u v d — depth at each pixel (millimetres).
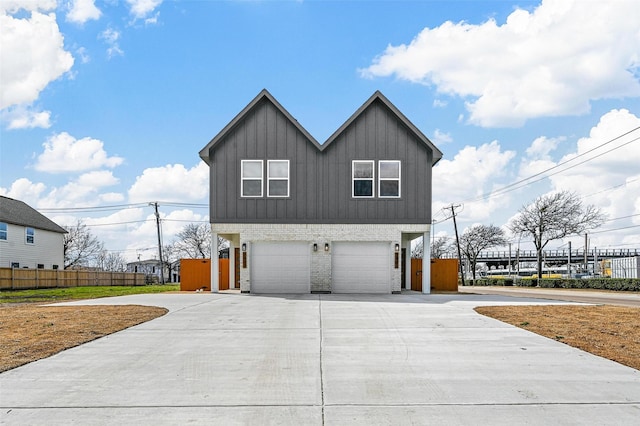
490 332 10391
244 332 10461
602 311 13625
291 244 21078
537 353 8430
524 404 5793
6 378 6938
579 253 86375
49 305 16219
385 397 6066
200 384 6621
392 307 14586
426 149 21391
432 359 8031
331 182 21156
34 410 5629
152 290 29922
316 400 5945
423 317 12469
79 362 7844
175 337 9922
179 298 18234
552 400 5934
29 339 9633
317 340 9578
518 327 10992
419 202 21203
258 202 21062
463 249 71500
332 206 21109
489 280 54719
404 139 21344
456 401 5910
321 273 20891
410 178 21266
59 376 7039
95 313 13328
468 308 14320
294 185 21109
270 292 20953
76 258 65500
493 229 70000
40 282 36938
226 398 6020
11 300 20578
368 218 21094
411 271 25750
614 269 49188
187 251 72312
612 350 8617
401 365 7645
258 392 6262
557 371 7262
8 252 39719
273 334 10211
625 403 5816
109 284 47406
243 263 20922
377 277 21062
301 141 21250
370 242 21156
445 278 25359
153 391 6312
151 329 10828
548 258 88812
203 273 25484
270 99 21094
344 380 6809
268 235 20969
